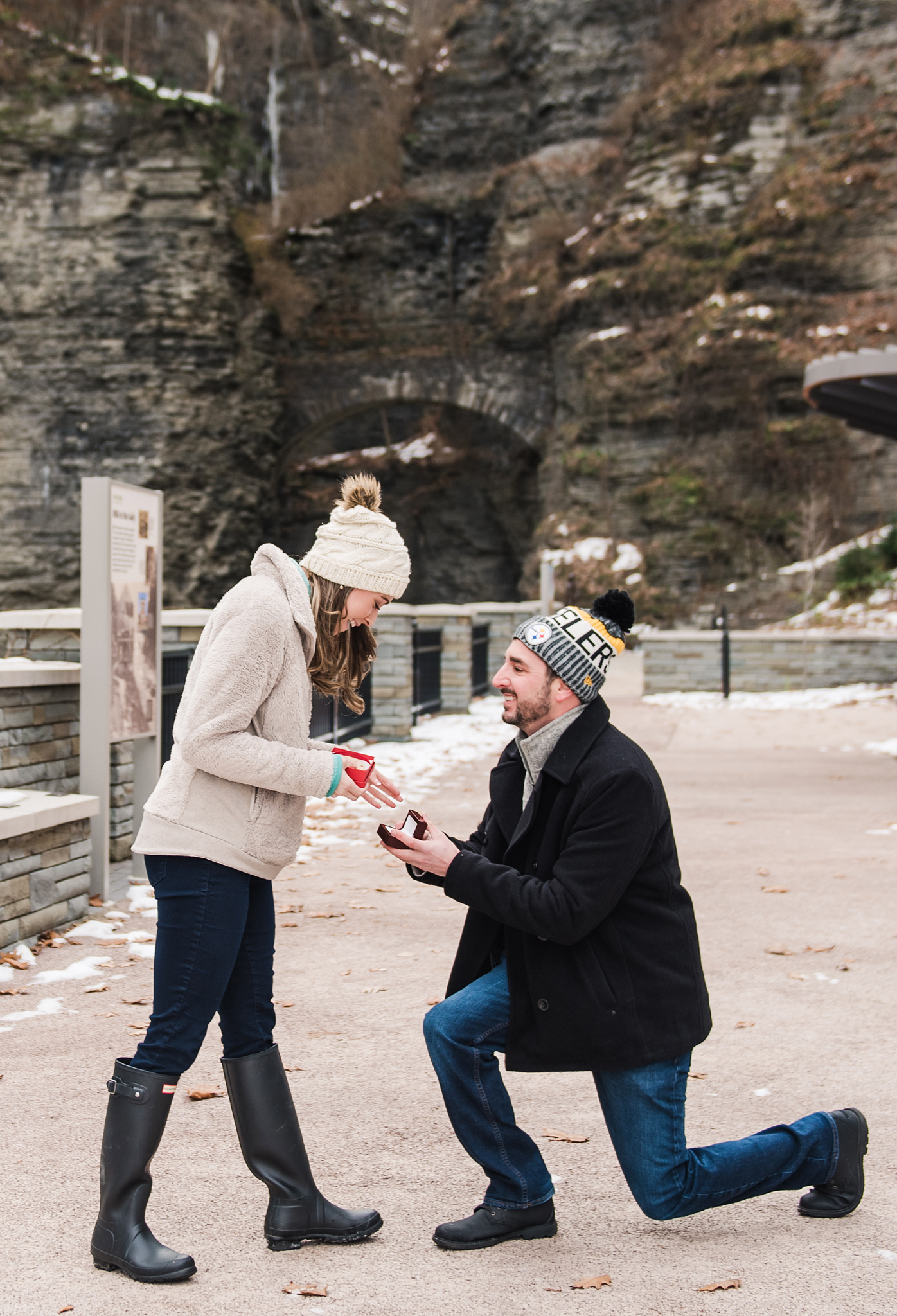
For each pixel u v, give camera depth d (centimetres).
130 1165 259
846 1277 261
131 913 607
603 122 4084
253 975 274
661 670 1994
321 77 4622
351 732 1328
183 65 4503
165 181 3856
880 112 3441
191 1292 253
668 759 1255
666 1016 252
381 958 530
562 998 251
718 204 3603
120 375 3834
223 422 3931
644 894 255
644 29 4059
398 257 4234
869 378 1398
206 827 258
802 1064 399
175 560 3850
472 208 4216
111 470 3822
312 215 4325
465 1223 277
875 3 3522
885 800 988
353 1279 259
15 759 638
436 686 1750
